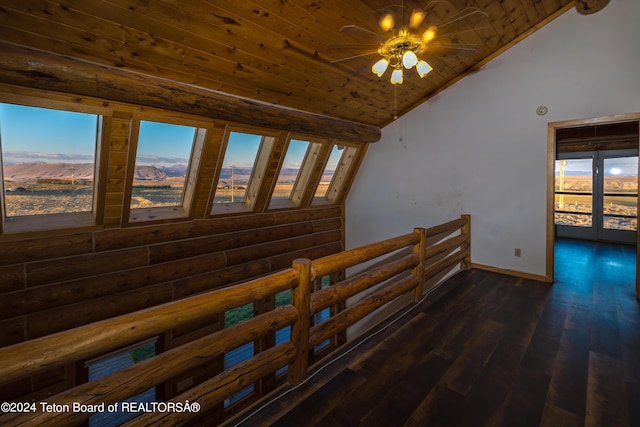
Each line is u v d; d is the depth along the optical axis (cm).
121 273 345
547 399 179
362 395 184
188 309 141
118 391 124
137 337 128
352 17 270
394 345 241
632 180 621
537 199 386
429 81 429
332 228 598
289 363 191
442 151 464
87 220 329
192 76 285
